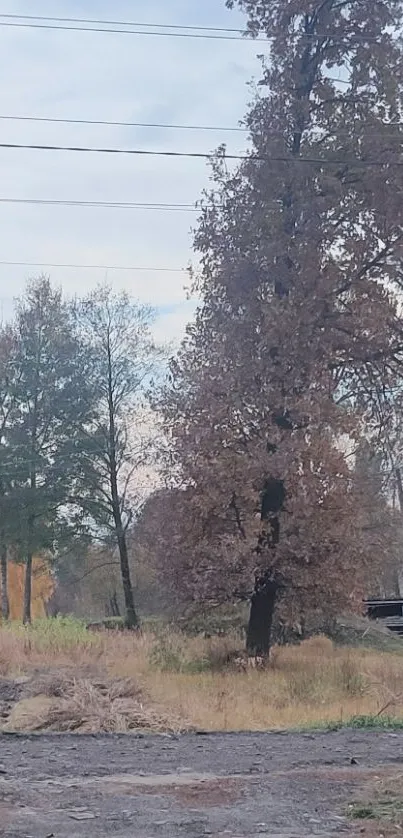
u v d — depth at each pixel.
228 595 21.17
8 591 48.66
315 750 9.66
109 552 42.56
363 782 7.85
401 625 39.81
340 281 20.64
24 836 6.10
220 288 21.27
